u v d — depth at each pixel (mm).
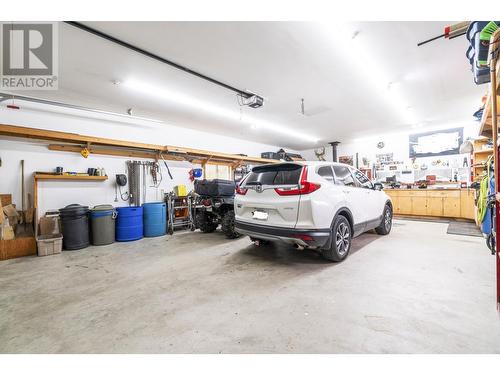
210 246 3967
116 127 5430
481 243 3848
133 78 3734
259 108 5266
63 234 3910
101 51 3014
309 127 7031
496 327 1537
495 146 1648
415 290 2115
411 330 1525
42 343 1485
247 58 3266
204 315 1776
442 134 7336
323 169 3012
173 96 4473
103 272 2791
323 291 2135
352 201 3258
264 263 2977
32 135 3994
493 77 1592
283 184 2789
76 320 1745
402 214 7672
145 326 1649
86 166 4883
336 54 3191
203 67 3479
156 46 2959
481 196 4055
